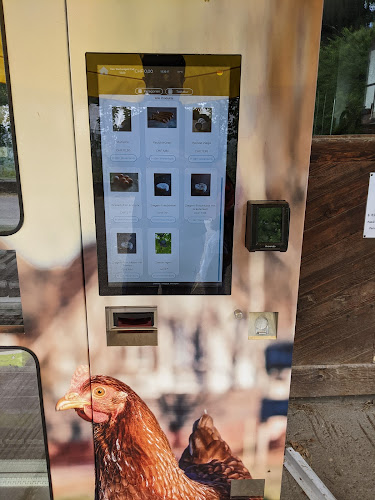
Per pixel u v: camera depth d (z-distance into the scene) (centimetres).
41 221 118
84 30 105
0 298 126
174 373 133
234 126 113
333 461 210
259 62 109
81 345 129
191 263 123
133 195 117
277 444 143
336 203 224
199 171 116
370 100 222
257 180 117
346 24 212
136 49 107
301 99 112
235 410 138
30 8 104
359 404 256
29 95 109
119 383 133
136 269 123
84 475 143
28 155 113
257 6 106
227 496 147
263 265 124
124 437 138
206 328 129
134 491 143
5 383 181
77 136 112
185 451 141
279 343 132
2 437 175
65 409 135
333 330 246
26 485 165
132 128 112
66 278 123
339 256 233
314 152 217
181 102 111
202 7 105
